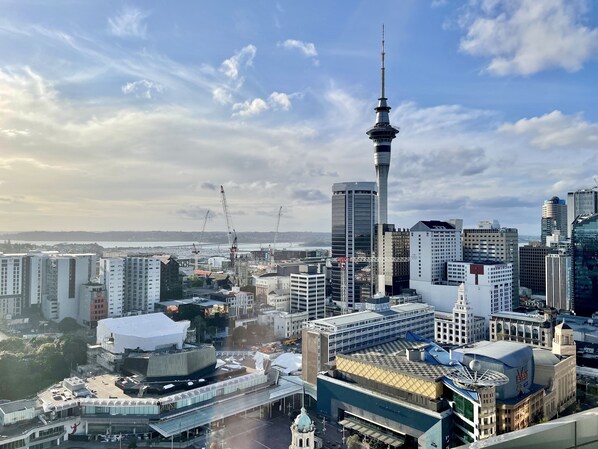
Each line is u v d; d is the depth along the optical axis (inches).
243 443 7849.4
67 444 7741.1
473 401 6722.4
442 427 7111.2
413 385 7667.3
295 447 5831.7
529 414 7603.4
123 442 7805.1
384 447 7608.3
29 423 7731.3
